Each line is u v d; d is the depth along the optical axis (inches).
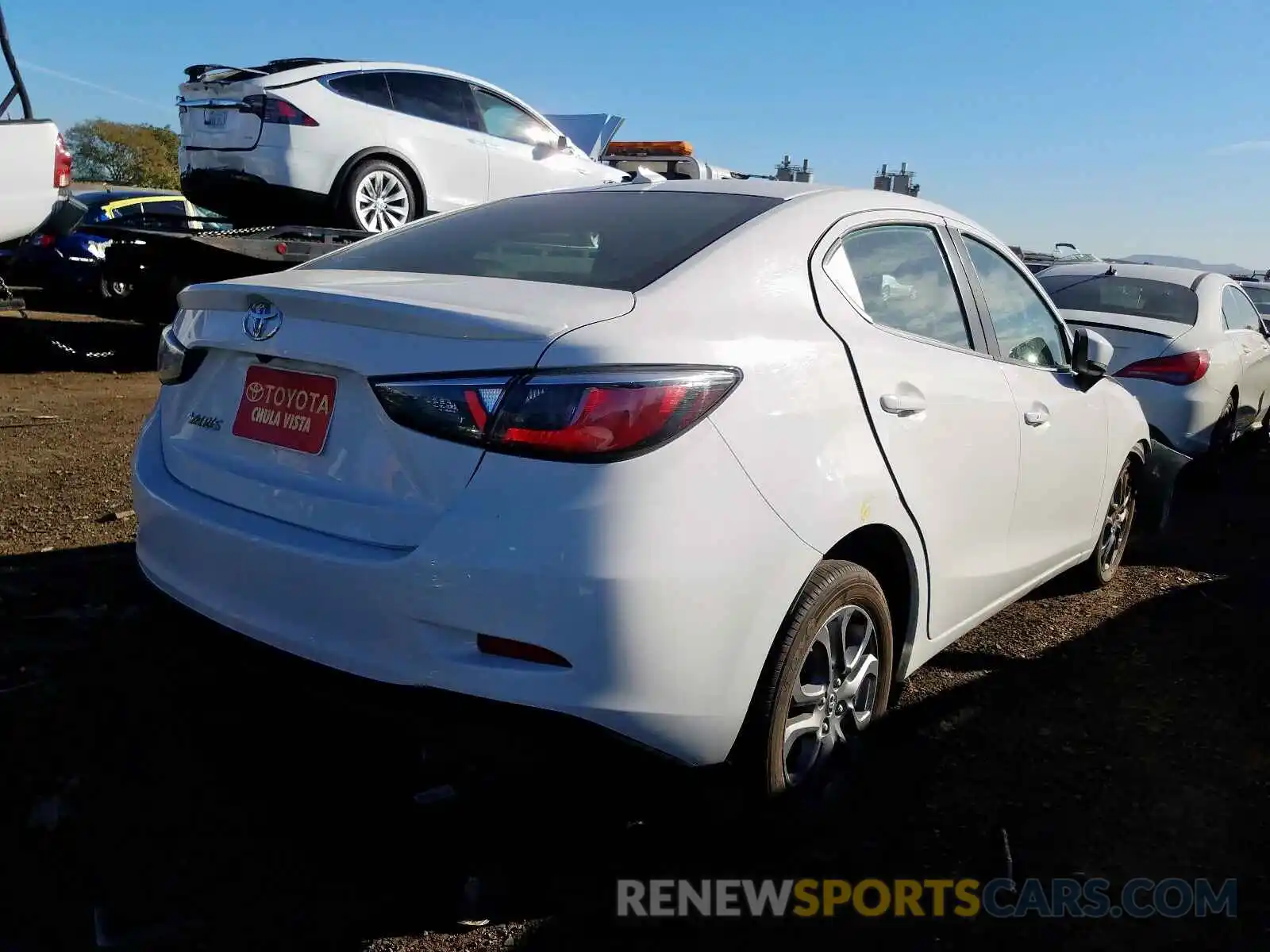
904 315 123.8
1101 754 130.8
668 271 102.0
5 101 300.7
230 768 116.7
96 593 160.1
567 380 84.7
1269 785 124.8
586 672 84.4
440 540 85.0
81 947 87.5
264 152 300.4
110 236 335.0
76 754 116.3
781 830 105.7
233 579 97.3
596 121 445.1
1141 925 98.7
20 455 248.7
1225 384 271.4
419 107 330.6
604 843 107.4
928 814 116.0
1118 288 288.7
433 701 87.2
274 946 89.4
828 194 124.1
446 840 106.0
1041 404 145.7
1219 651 166.1
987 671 155.3
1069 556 170.4
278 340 97.1
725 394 91.7
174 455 109.1
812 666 106.7
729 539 89.7
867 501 105.7
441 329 87.6
